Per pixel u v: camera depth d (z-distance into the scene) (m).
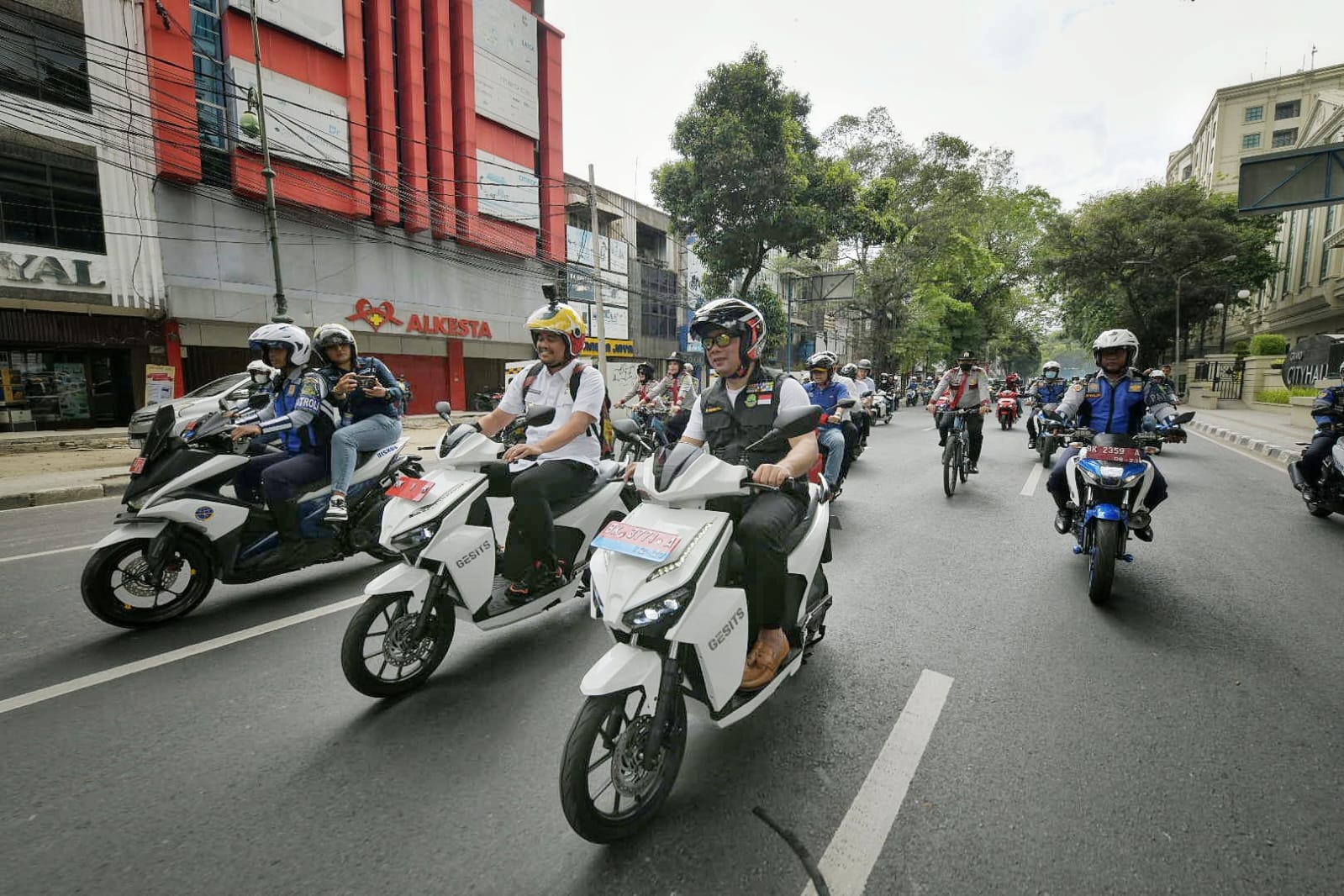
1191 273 28.78
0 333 12.89
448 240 20.47
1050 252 31.78
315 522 4.09
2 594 4.20
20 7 12.47
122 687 2.97
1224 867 1.85
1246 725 2.60
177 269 14.80
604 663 2.02
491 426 3.61
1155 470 4.12
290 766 2.37
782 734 2.56
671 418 8.73
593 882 1.82
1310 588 4.20
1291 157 11.90
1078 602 4.00
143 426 10.34
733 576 2.39
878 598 4.07
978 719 2.66
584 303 25.08
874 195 20.98
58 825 2.05
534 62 22.75
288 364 4.16
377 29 18.00
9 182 12.65
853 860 1.89
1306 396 15.52
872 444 12.73
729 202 18.48
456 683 3.01
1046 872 1.84
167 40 14.16
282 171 16.25
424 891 1.79
